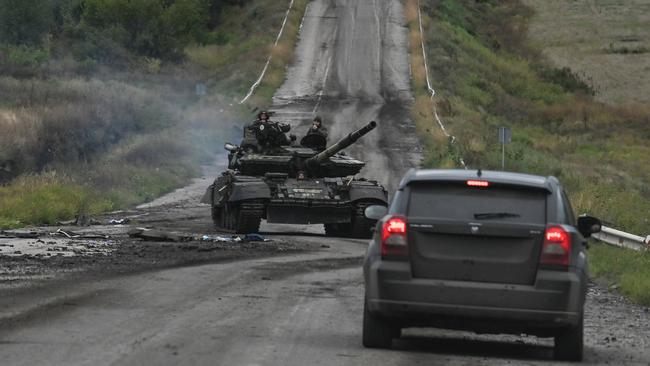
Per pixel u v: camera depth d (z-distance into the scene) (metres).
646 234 51.34
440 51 166.38
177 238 43.09
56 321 21.98
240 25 189.75
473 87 153.88
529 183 19.28
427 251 19.12
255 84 141.25
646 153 121.06
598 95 170.75
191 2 177.75
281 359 18.56
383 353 19.77
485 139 104.38
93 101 97.38
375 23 180.38
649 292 30.64
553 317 18.84
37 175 64.56
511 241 18.97
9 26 159.88
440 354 20.12
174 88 138.25
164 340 20.03
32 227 49.78
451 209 19.19
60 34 161.38
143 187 72.62
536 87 169.12
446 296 18.94
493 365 19.11
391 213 19.50
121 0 162.00
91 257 35.34
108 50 148.75
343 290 29.02
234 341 20.23
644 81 179.25
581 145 125.12
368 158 94.31
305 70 153.12
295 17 182.62
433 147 99.06
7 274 30.16
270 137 51.81
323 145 52.72
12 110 83.56
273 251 40.16
